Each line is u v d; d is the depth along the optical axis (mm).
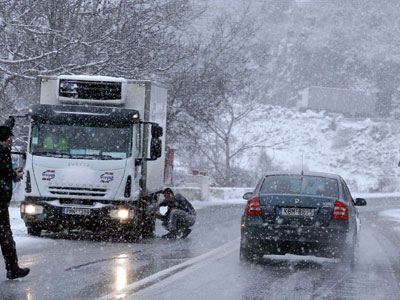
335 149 154000
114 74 51469
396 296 18641
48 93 32688
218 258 25531
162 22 54500
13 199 49062
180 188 64625
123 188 30500
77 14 49844
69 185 30344
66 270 20891
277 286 19578
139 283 18953
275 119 161375
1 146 18594
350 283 20766
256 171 100812
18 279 18938
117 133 30969
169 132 65000
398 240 37656
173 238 33500
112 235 33938
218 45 68750
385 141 157875
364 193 103062
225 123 91750
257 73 86875
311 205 23797
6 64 46562
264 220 23953
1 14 43625
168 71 60125
